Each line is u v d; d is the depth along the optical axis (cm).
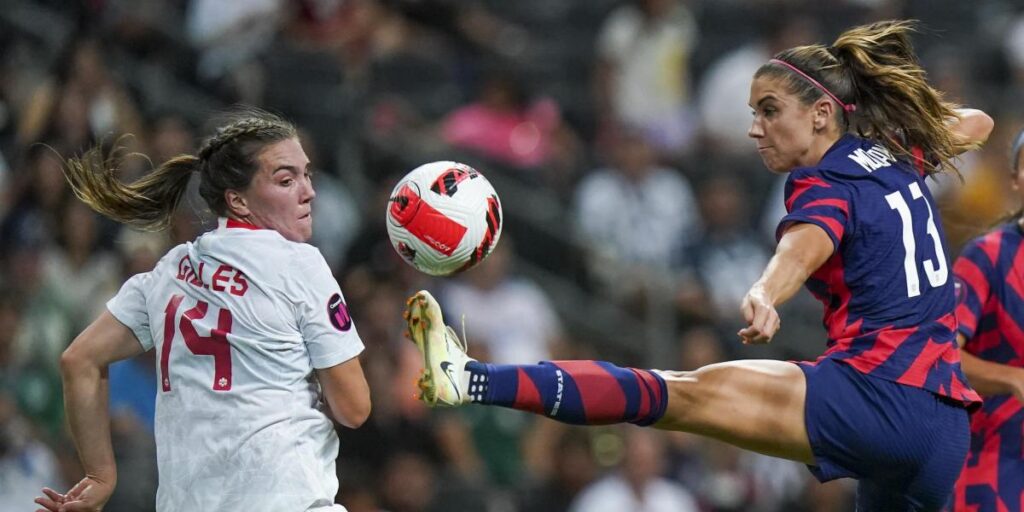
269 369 1560
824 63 1706
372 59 4462
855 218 1625
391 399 3256
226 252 1586
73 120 3438
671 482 3434
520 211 4009
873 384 1625
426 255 1659
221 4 4122
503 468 3434
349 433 3186
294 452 1546
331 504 1565
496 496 3284
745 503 3488
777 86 1700
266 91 4028
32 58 4078
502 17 5231
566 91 4781
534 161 4291
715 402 1634
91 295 3225
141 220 1716
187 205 1942
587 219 4044
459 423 3391
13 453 2897
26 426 2967
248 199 1609
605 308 3847
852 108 1706
